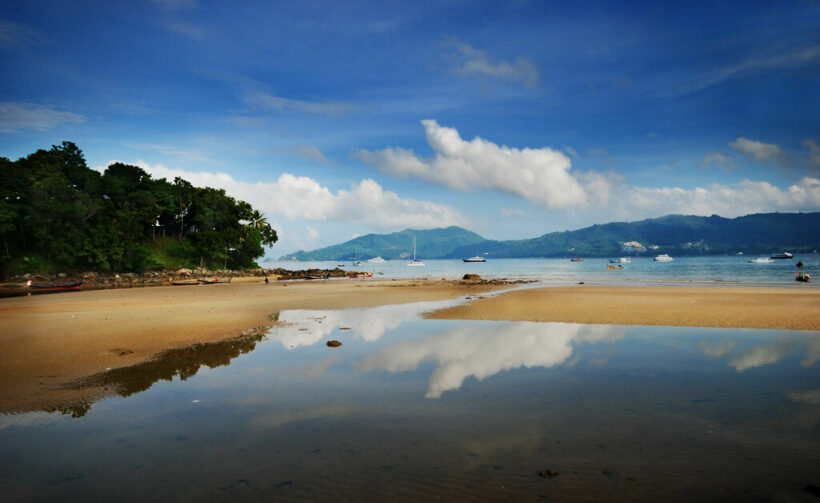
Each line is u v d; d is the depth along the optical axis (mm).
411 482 5953
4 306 31641
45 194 78500
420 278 85938
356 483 5945
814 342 15727
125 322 22047
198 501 5555
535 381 10914
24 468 6613
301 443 7344
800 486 5734
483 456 6738
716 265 142250
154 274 86812
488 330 19141
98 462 6785
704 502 5348
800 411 8602
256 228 125375
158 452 7109
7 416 8945
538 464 6449
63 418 8789
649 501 5379
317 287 55469
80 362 13516
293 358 13836
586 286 49406
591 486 5773
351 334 18391
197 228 114000
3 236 76438
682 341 16125
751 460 6512
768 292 35375
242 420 8500
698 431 7648
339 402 9484
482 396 9758
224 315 25125
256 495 5676
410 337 17531
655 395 9711
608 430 7734
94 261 81375
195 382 11227
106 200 93312
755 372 11602
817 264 131125
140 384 11117
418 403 9336
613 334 17766
